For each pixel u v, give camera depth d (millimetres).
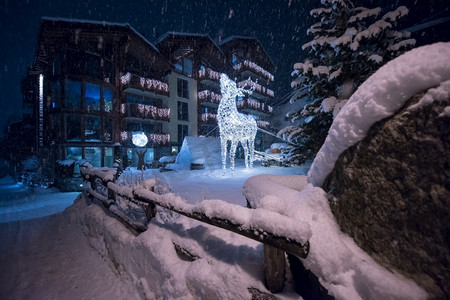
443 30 14102
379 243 1264
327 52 6047
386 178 1227
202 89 26062
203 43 24688
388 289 1019
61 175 14906
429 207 1043
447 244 979
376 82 1219
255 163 15859
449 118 953
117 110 19594
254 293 1637
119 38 19016
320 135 6578
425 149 1046
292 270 1663
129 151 20250
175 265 2312
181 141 23562
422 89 1068
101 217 4309
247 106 24266
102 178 4590
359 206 1388
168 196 2498
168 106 22328
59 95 16953
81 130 17094
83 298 2898
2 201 12758
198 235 2436
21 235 5016
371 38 5340
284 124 28828
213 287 1854
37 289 3145
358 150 1382
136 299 2641
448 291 969
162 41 23266
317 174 1844
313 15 6172
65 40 17031
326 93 6074
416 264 1089
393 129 1176
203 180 8312
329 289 1197
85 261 3816
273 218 1406
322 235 1392
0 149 35844
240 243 2078
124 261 3115
